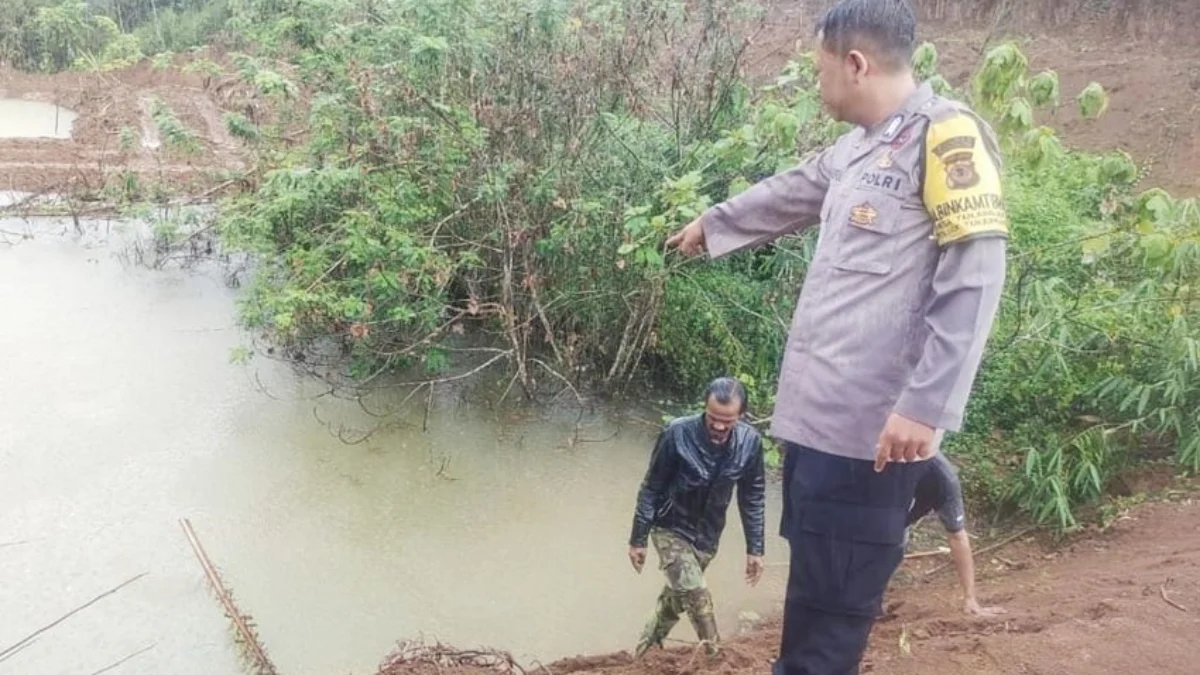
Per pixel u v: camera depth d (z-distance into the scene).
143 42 19.67
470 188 7.89
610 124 7.72
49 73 20.16
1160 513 5.52
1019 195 7.50
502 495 6.79
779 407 2.32
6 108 18.27
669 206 7.20
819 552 2.29
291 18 8.60
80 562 5.75
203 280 10.20
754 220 2.59
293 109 9.84
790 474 2.33
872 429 2.16
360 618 5.46
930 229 2.08
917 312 2.10
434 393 8.13
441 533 6.32
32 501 6.29
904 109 2.12
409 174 7.84
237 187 10.83
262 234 8.40
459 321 8.27
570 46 8.05
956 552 4.41
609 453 7.42
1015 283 6.50
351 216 7.64
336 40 8.27
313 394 7.96
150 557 5.84
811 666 2.37
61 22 19.67
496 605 5.64
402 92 7.87
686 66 8.21
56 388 7.73
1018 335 6.36
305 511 6.44
